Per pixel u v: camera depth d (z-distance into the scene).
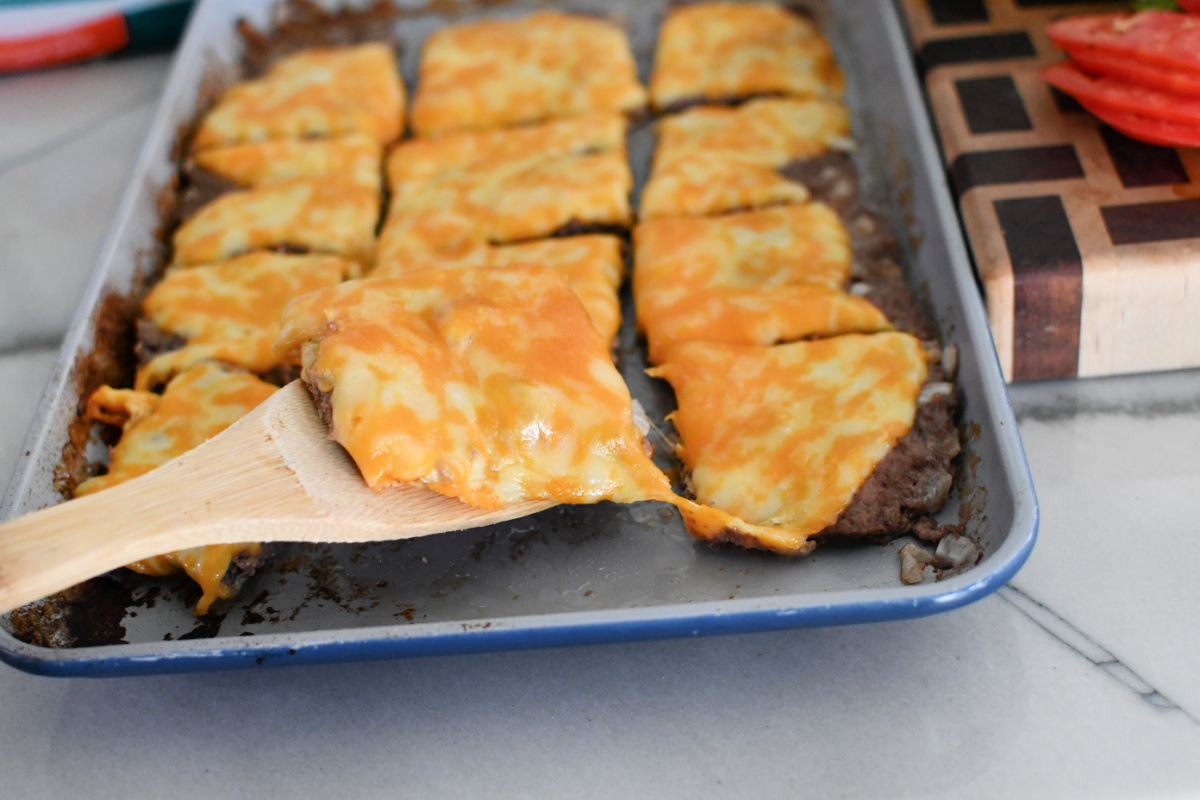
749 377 0.67
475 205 0.76
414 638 0.59
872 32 0.81
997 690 0.61
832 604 0.59
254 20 0.89
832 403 0.66
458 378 0.62
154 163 0.78
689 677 0.62
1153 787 0.58
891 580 0.63
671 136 0.79
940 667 0.62
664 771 0.60
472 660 0.63
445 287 0.64
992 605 0.63
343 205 0.77
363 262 0.76
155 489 0.59
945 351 0.67
